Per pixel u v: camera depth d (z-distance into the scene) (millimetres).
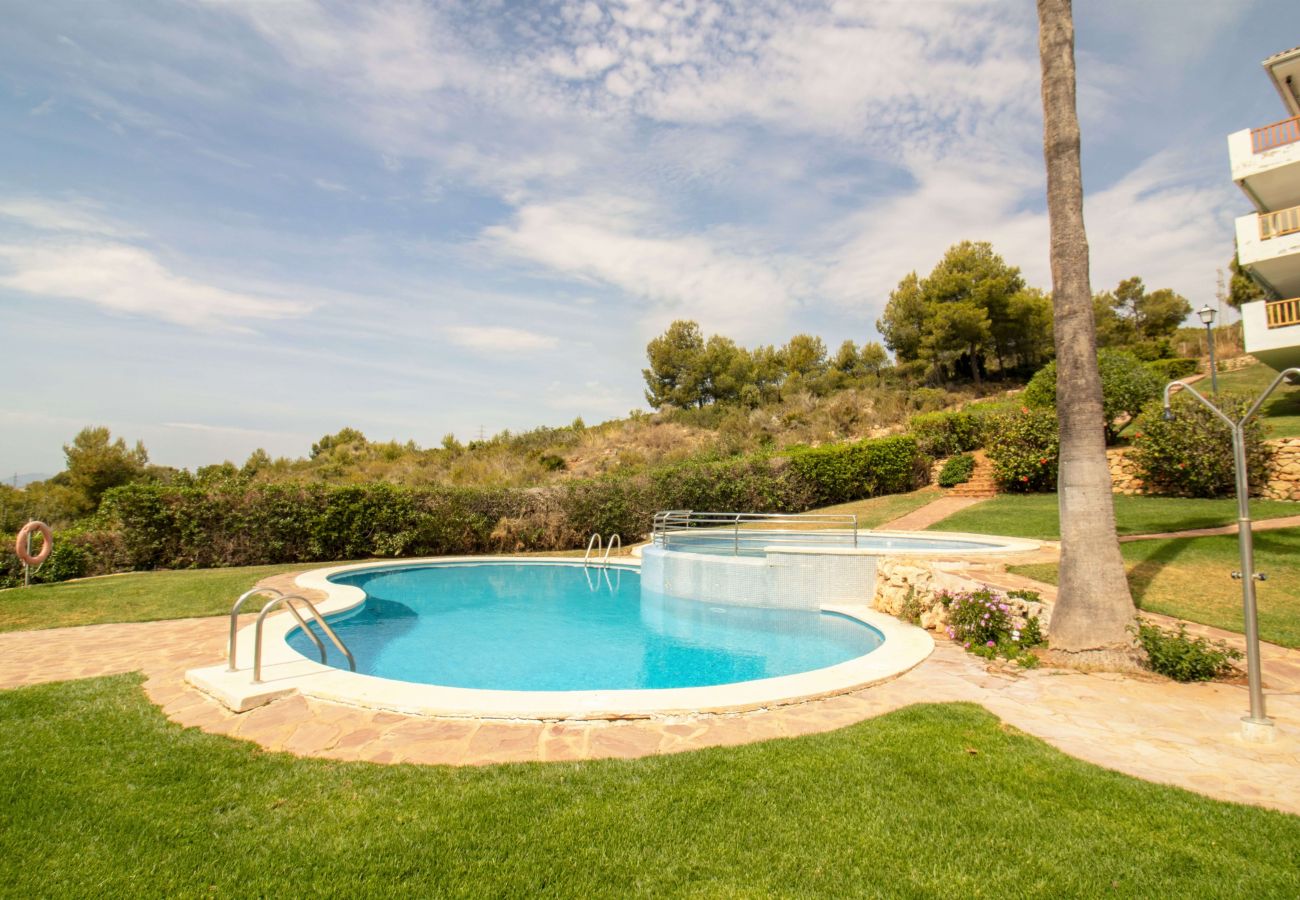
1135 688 5777
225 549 15633
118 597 10375
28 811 3555
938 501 19766
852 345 46688
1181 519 12641
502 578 14680
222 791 3828
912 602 9133
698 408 42062
